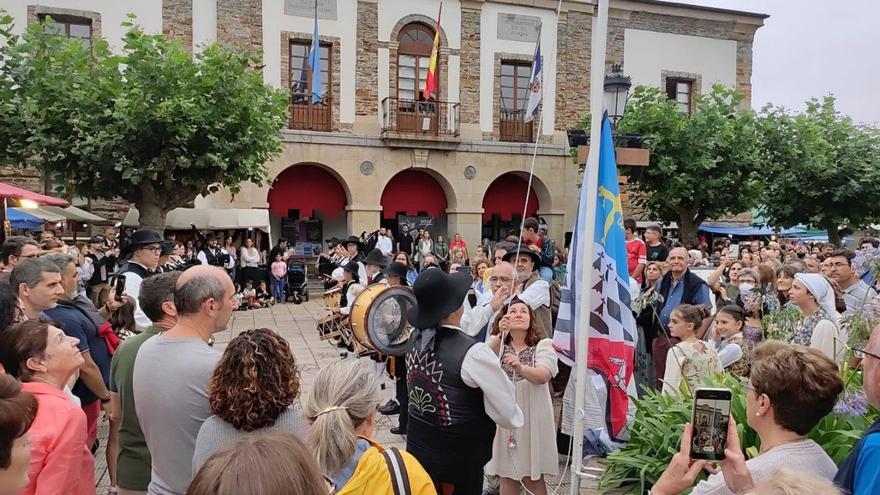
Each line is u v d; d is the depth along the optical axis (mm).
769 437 2449
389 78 21406
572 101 23266
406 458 2277
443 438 3328
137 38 13305
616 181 4000
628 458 4086
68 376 3123
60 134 13148
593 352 3994
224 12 19531
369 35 21156
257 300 17453
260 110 14086
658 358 6422
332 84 20875
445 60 21906
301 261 19281
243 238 19562
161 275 3713
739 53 25266
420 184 22781
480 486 3395
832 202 20234
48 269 4328
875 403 2213
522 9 22672
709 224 25625
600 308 3979
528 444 4363
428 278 3465
